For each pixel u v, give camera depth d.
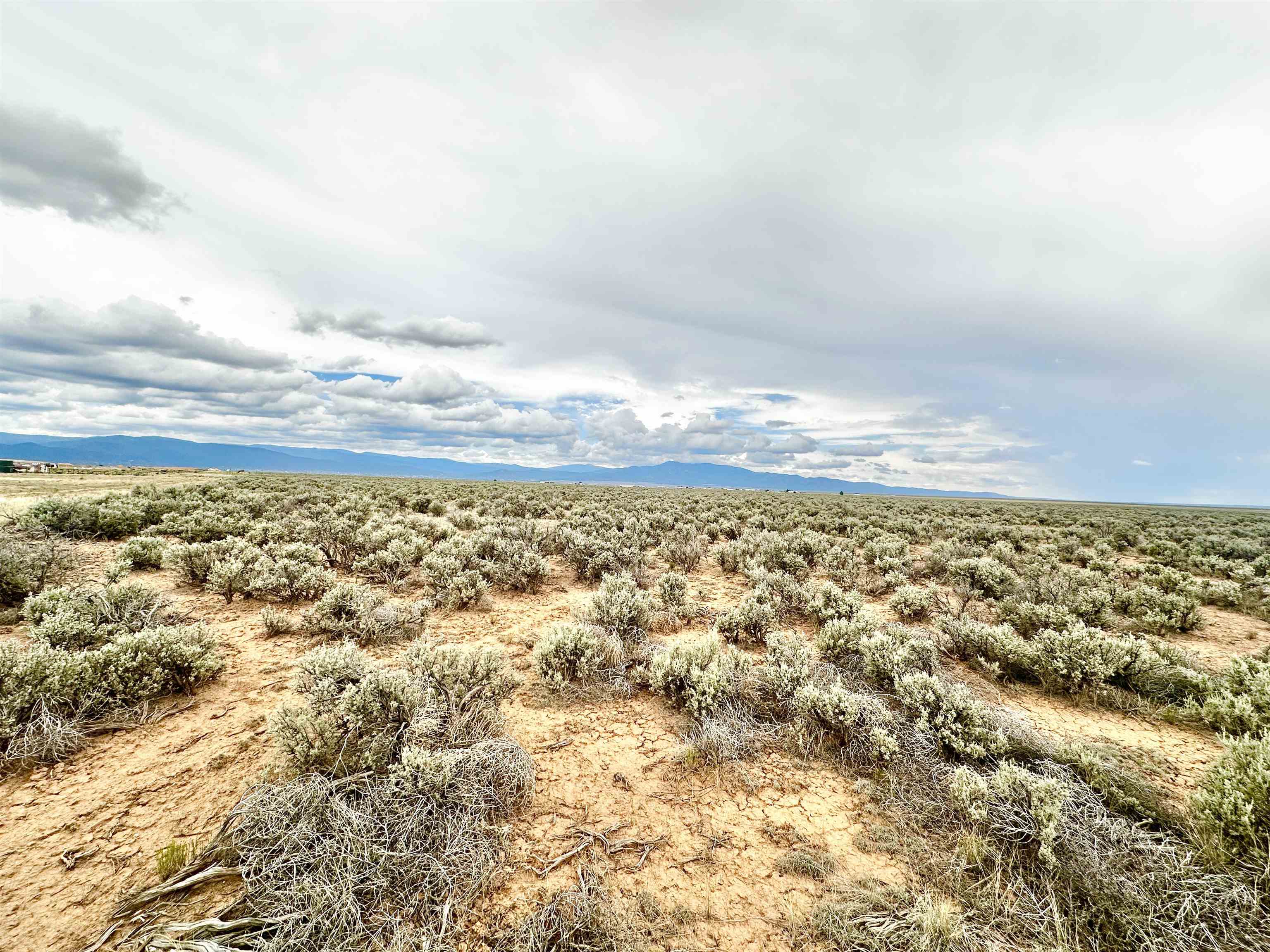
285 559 10.62
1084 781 4.68
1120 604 10.71
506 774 4.39
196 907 3.12
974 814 3.89
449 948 2.96
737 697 6.16
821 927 3.27
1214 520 34.72
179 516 16.20
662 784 4.76
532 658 7.47
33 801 4.08
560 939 3.08
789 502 39.16
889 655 6.58
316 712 4.79
